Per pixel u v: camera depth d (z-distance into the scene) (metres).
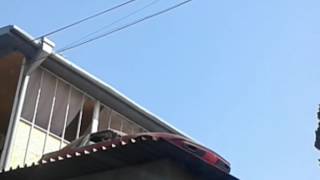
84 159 9.55
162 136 9.74
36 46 15.48
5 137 16.50
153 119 19.50
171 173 9.29
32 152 15.76
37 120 16.27
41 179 10.52
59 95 17.02
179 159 9.34
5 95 17.62
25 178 10.48
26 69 15.73
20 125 15.64
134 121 19.41
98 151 9.30
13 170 10.28
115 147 9.16
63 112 17.08
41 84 16.50
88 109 17.91
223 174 9.61
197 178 9.77
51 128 16.62
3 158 14.92
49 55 15.93
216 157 10.74
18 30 15.12
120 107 18.70
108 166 9.82
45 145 16.22
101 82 17.66
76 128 17.34
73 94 17.50
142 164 9.59
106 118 18.50
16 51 15.52
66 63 16.61
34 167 10.02
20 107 15.46
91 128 17.52
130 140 9.11
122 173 9.76
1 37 15.38
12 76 16.73
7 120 18.25
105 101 18.28
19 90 15.59
